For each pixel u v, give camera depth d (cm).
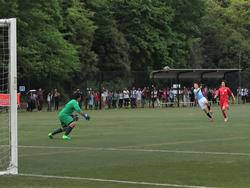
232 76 8731
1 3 6197
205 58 12162
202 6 11362
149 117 4581
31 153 2038
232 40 12544
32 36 6888
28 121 4172
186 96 7538
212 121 3969
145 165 1686
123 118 4450
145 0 9719
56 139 2623
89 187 1302
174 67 10419
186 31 11244
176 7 10888
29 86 7131
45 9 7088
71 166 1680
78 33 8412
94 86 7156
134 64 9775
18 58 6744
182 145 2284
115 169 1608
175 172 1538
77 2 8456
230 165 1673
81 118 4488
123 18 9688
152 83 7312
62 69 7275
